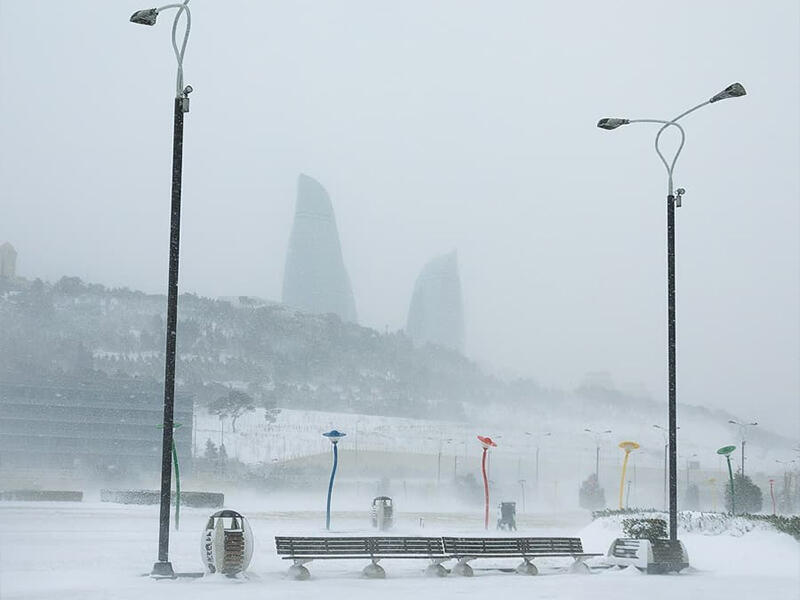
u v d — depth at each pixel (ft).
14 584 67.41
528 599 65.05
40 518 156.97
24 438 473.26
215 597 61.52
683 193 97.91
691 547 104.73
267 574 77.92
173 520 159.12
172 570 72.95
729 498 260.01
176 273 78.13
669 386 95.45
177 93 79.56
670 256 97.45
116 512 185.37
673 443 94.53
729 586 77.46
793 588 76.43
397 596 64.85
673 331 96.17
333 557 77.10
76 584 67.77
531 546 87.40
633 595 69.10
